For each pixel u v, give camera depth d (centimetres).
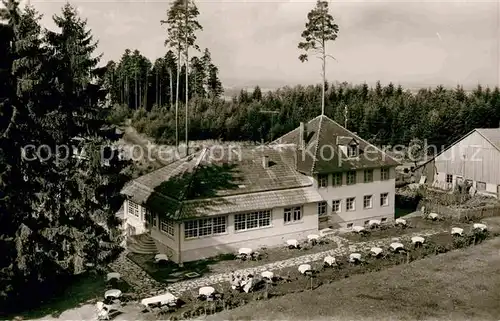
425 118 9444
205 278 3394
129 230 4506
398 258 3806
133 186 4453
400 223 4753
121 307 2909
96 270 3177
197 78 11819
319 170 4434
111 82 11262
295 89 12162
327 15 5828
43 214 2888
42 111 2842
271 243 4156
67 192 2989
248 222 4031
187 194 3800
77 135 3133
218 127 8475
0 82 2692
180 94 11875
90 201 3083
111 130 3250
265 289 3161
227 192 3981
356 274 3453
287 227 4234
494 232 4578
